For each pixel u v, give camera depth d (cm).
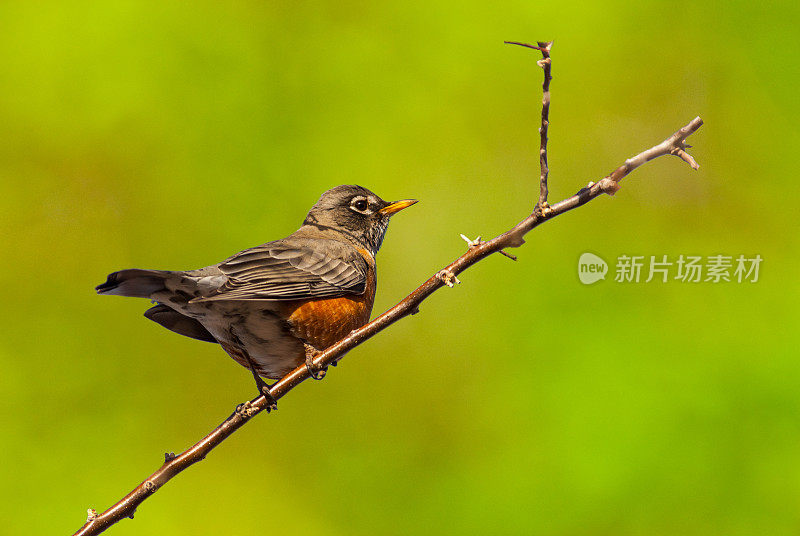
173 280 591
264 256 650
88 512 523
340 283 667
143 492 531
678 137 475
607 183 482
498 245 512
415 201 869
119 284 579
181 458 541
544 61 474
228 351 664
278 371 673
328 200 850
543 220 501
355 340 567
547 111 483
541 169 498
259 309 638
